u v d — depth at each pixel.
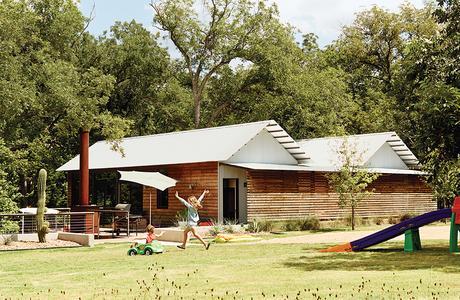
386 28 55.25
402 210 37.38
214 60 53.88
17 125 33.75
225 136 32.47
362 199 32.16
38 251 19.62
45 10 37.22
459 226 17.39
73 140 43.53
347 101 51.31
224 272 13.52
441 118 15.23
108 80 32.84
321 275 12.75
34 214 22.67
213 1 52.34
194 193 30.97
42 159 40.12
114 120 32.59
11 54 29.08
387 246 19.88
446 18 17.09
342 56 58.50
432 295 9.85
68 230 24.50
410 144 43.94
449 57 16.75
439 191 27.89
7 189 24.69
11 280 12.88
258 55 51.16
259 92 53.19
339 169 31.30
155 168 33.09
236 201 30.95
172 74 53.41
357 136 37.06
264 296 10.11
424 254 16.84
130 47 48.31
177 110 52.75
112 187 37.41
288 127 48.47
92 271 14.29
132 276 13.16
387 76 56.12
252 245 21.17
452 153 16.27
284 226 29.88
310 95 48.19
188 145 33.50
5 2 27.38
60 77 30.48
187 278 12.62
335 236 24.78
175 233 24.12
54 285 11.98
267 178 30.61
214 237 25.69
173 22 53.00
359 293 10.19
